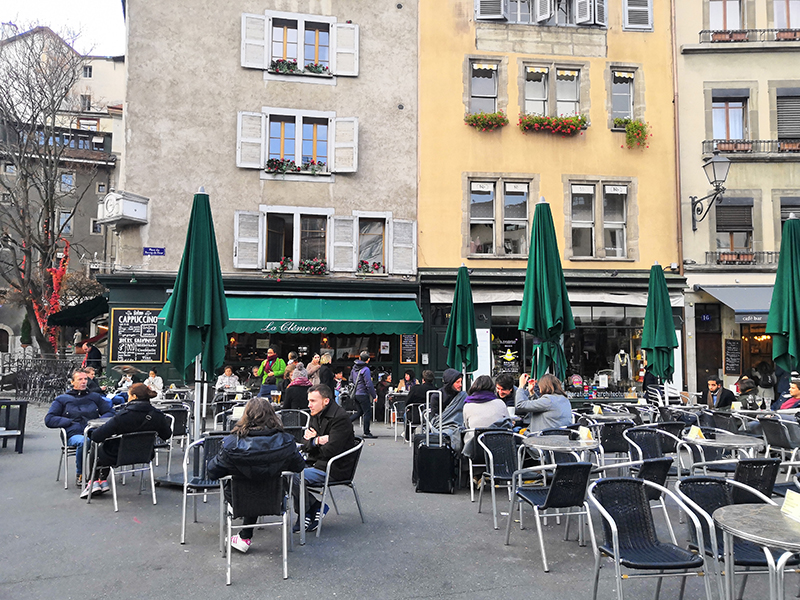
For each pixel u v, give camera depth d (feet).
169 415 28.14
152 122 58.23
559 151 62.44
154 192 57.72
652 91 63.36
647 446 23.29
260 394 41.78
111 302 55.72
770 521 12.24
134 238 57.11
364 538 19.95
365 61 61.72
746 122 63.31
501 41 62.85
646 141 62.69
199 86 59.16
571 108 63.67
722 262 60.90
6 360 76.84
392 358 59.52
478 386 26.05
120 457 22.90
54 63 82.17
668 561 13.60
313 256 60.08
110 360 55.16
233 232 58.49
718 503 15.02
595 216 62.34
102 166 120.57
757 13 63.62
